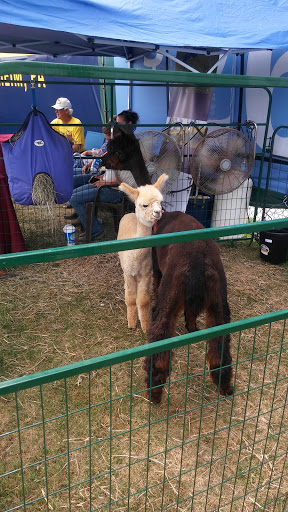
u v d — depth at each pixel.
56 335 3.74
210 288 2.69
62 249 1.39
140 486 2.30
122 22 5.18
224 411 2.85
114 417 2.79
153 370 2.69
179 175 5.40
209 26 5.52
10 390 1.26
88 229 5.74
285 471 2.40
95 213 5.85
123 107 9.32
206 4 5.69
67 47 7.18
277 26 5.64
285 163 6.52
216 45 5.10
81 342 3.63
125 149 4.04
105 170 5.78
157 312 2.75
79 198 5.73
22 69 1.86
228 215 5.98
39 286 4.69
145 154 4.63
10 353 3.46
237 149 4.85
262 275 5.09
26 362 3.34
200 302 2.69
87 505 2.18
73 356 3.43
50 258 1.38
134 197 3.29
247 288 4.71
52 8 4.85
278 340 3.69
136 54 7.98
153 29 5.19
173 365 3.32
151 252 3.47
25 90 10.66
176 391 3.04
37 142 4.09
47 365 3.31
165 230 3.32
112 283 4.79
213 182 4.96
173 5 5.63
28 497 2.23
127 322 3.96
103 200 5.55
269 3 5.95
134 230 3.58
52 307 4.23
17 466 2.41
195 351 3.51
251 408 2.88
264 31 5.53
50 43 6.77
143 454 2.51
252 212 6.80
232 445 2.58
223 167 4.86
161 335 2.67
